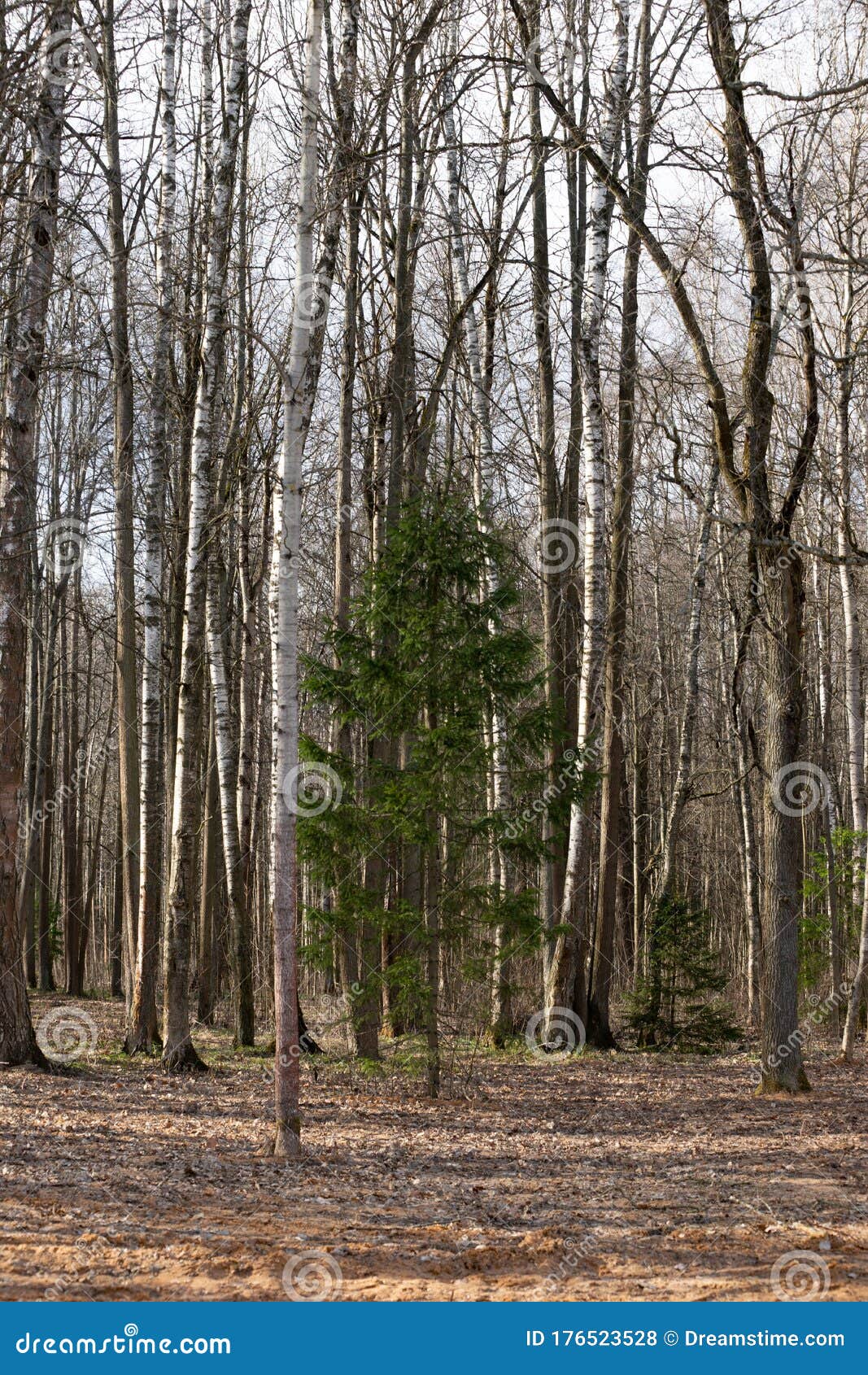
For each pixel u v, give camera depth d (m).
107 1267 6.83
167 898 15.73
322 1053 17.27
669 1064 18.17
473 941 14.10
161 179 16.75
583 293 20.09
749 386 14.59
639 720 29.89
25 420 13.77
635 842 28.80
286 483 9.83
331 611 26.38
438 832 13.77
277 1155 10.10
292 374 9.82
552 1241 7.69
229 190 15.48
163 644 20.50
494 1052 19.03
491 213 20.41
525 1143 11.68
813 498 23.23
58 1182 8.58
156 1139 10.70
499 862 19.59
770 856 15.09
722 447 14.62
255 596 22.53
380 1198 8.86
